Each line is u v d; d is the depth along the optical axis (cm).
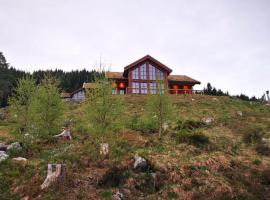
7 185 1611
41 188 1541
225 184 1673
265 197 1587
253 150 2419
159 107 2827
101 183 1636
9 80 7494
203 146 2384
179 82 6106
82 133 2792
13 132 2273
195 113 3866
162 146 2350
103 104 2191
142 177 1711
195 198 1538
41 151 2200
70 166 1834
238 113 3847
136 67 5716
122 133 2759
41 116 2378
